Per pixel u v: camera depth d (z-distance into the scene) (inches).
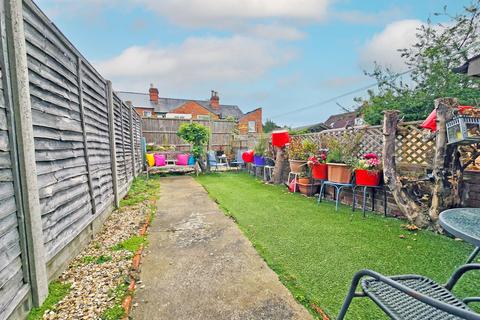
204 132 321.1
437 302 30.0
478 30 247.9
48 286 69.2
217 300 66.1
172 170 323.3
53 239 73.9
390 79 318.3
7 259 53.2
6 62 56.5
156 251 96.1
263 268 82.0
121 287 71.1
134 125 258.8
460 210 62.0
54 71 79.4
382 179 139.6
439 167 109.4
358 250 94.0
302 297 66.3
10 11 57.5
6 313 51.1
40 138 68.9
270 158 262.1
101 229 120.2
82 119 101.3
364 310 60.7
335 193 176.7
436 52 268.7
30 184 60.9
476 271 77.7
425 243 99.6
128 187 206.2
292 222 128.2
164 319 59.3
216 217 139.2
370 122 296.0
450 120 105.3
